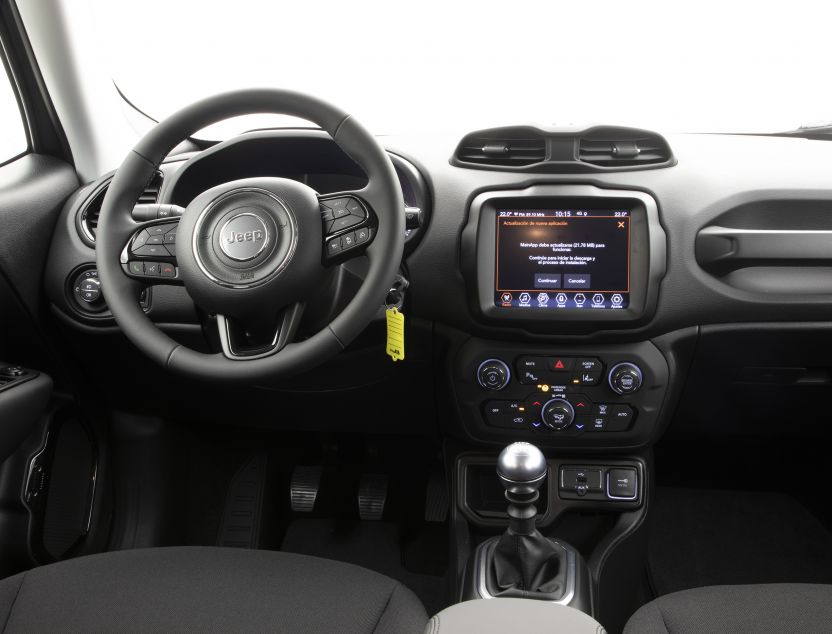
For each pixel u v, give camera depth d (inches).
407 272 56.4
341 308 46.5
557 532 63.1
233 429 75.2
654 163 56.1
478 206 55.3
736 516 78.5
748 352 57.2
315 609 37.4
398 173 57.0
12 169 60.8
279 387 61.6
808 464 73.5
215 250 41.4
